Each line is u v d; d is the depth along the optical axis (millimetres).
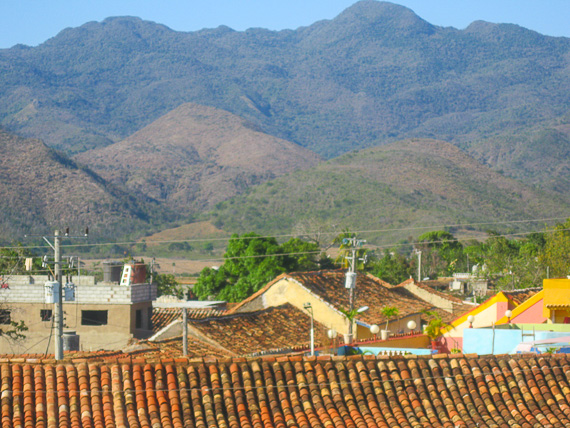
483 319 47062
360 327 50906
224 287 111438
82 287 50875
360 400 26719
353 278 49562
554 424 26281
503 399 27500
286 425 25344
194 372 26812
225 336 43781
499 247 135500
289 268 112062
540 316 44938
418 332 53625
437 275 151750
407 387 27578
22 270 68938
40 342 50656
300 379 27109
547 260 97125
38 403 24812
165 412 25078
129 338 49688
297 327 48531
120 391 25688
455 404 27125
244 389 26406
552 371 28703
